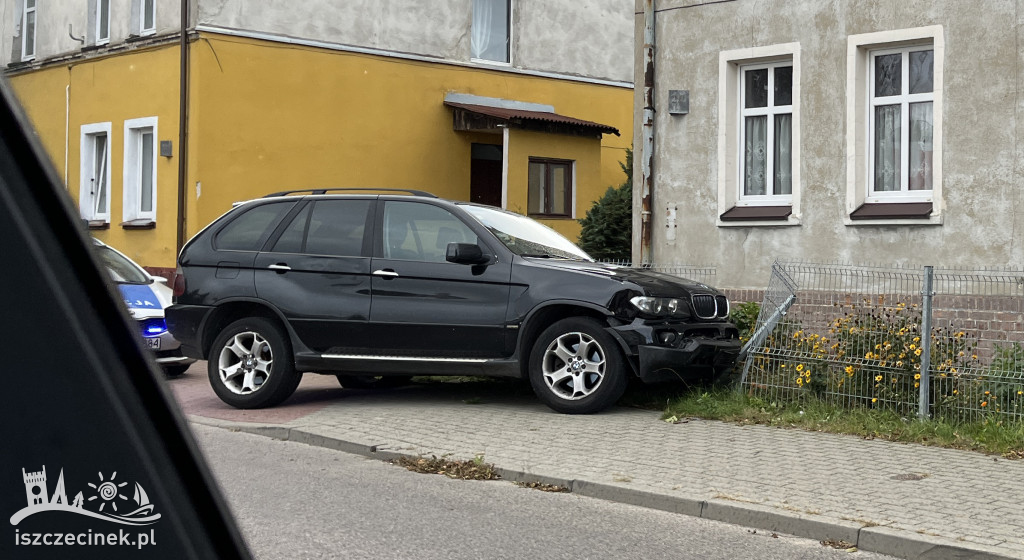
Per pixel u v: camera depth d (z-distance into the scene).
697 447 7.55
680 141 13.33
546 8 24.14
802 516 5.56
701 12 13.12
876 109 12.00
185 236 19.09
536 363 9.02
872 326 8.95
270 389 9.40
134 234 20.22
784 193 12.77
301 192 10.05
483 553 4.97
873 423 8.20
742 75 13.06
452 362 9.13
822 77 12.17
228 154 19.20
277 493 6.21
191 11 19.02
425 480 6.74
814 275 10.36
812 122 12.25
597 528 5.58
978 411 8.18
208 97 18.97
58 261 0.86
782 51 12.48
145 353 0.93
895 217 11.47
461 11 22.55
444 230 9.39
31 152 0.87
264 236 9.78
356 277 9.38
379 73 21.20
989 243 10.88
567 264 9.23
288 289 9.49
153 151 19.91
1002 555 4.81
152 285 12.23
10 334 0.82
